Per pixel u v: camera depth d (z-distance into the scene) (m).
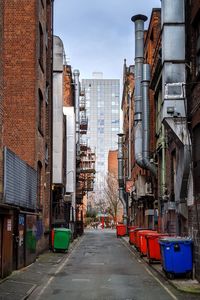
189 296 12.41
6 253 15.41
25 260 18.67
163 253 15.50
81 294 12.77
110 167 115.19
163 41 18.17
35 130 23.14
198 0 15.45
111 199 87.81
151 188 33.50
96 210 114.62
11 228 16.16
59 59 34.38
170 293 12.90
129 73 56.25
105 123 197.62
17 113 23.14
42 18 26.17
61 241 26.61
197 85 15.40
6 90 23.23
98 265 20.39
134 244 31.03
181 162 17.48
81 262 21.77
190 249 15.11
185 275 15.20
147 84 30.81
